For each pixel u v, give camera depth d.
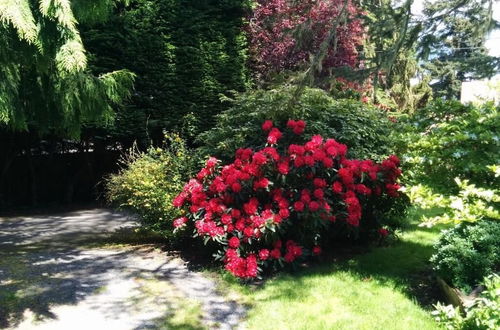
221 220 4.17
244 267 3.93
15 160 8.13
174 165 5.17
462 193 3.34
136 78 7.59
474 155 3.96
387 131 5.81
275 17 8.61
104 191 8.41
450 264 3.24
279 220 4.02
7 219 6.94
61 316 3.25
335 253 4.78
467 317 2.75
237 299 3.62
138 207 4.94
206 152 5.21
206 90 8.25
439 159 4.11
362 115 5.78
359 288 3.78
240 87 8.66
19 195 8.26
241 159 4.51
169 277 4.10
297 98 4.89
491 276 2.95
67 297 3.58
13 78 3.53
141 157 5.64
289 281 3.96
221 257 4.19
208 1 8.50
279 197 4.23
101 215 7.25
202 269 4.32
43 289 3.73
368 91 9.24
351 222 4.30
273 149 4.37
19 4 2.71
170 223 4.86
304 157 4.32
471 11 5.70
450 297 3.27
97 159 8.70
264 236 4.06
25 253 4.84
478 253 3.23
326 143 4.57
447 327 2.90
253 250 4.25
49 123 4.26
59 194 8.62
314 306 3.45
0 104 3.25
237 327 3.14
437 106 5.13
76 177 8.48
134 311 3.37
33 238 5.63
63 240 5.51
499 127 4.02
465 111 4.97
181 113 8.05
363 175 4.53
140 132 7.77
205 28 8.33
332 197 4.46
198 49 8.12
